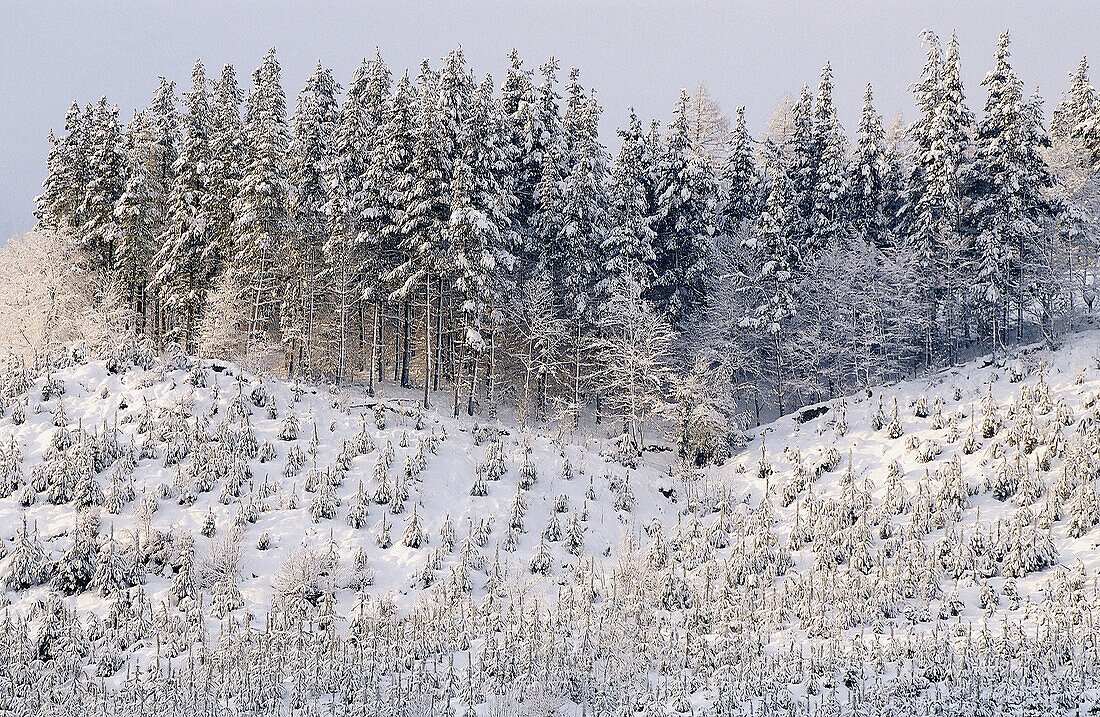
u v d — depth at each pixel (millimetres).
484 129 39906
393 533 28812
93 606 23938
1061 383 34781
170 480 29469
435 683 19844
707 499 33938
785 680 19375
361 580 26141
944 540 25391
